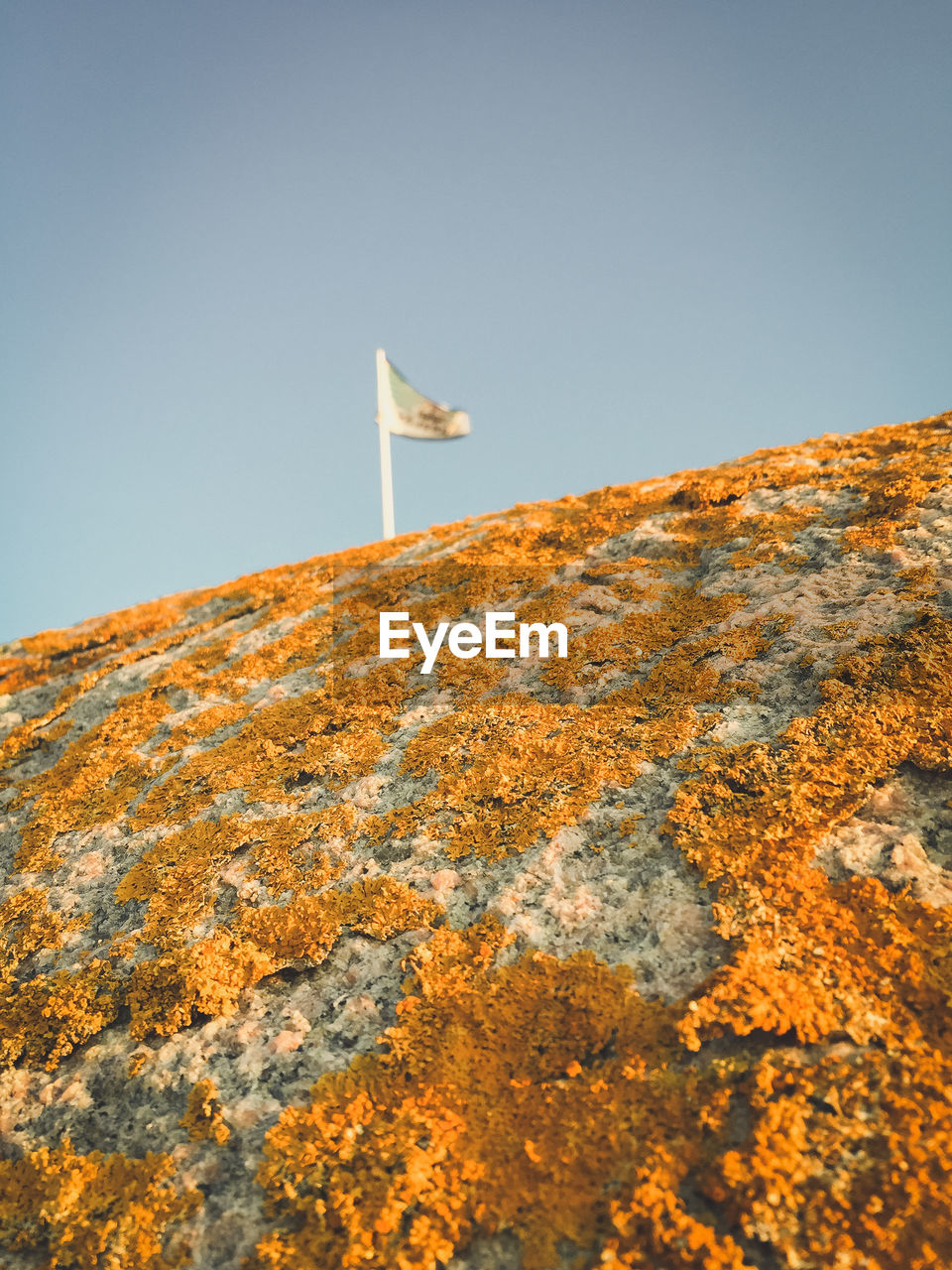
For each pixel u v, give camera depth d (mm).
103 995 4109
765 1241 2410
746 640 5383
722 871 3670
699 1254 2385
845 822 3779
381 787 5223
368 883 4355
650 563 7070
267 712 6539
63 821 5988
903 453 7645
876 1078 2707
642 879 3865
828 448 8805
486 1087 3090
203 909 4543
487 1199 2734
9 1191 3244
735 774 4215
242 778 5750
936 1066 2686
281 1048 3576
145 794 5980
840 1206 2404
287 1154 3064
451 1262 2613
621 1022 3176
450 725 5617
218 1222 2926
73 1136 3455
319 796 5359
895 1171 2426
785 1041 2949
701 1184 2582
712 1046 3016
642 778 4516
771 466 8461
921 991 2943
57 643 10766
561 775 4723
